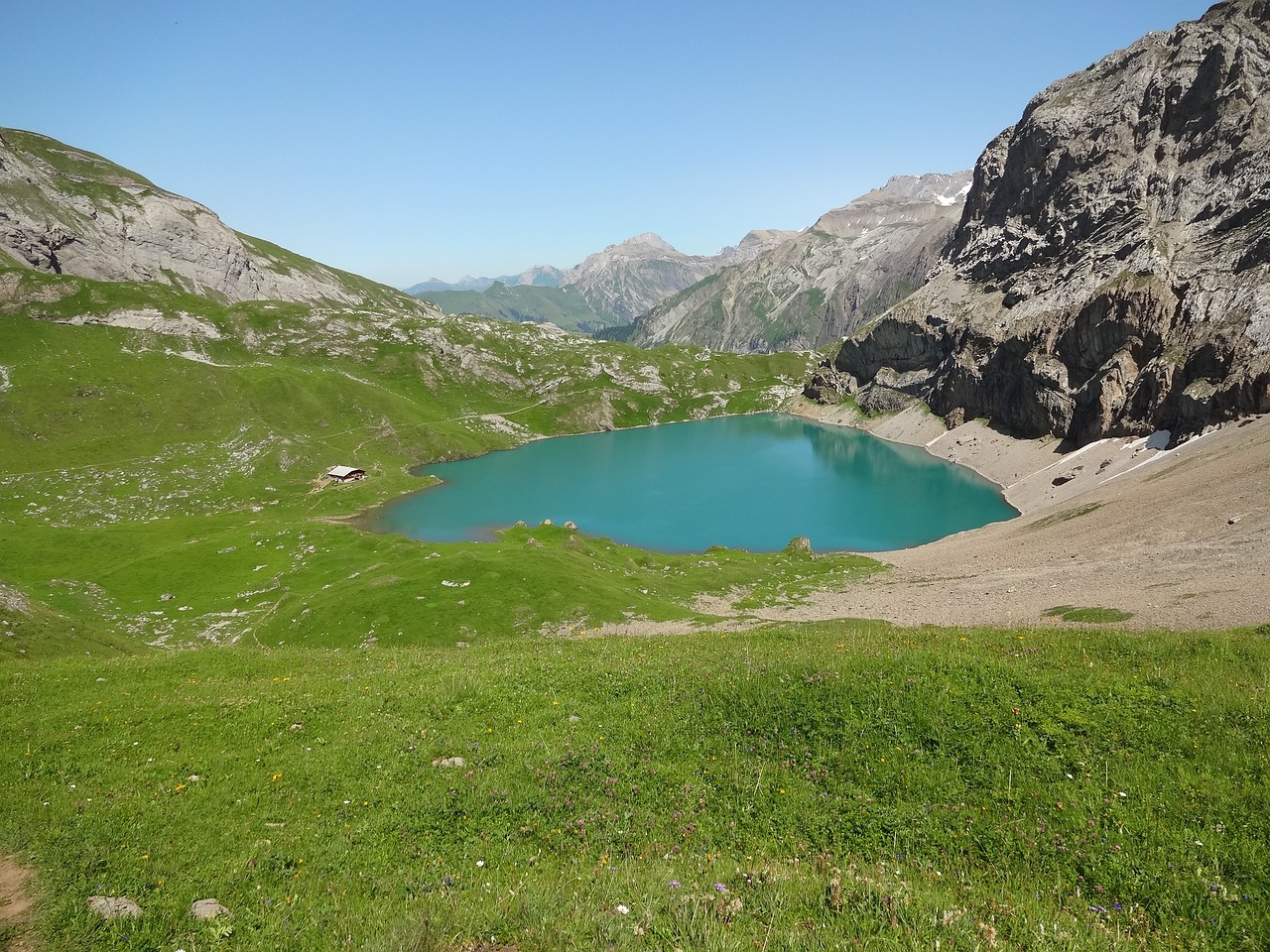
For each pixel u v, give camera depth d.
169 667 31.95
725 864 13.62
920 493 170.75
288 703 24.34
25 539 98.44
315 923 12.23
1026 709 18.91
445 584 70.31
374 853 15.30
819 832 15.45
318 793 18.05
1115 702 18.92
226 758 20.00
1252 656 24.23
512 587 69.38
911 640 31.92
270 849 15.27
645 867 13.86
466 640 61.28
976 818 15.41
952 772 17.12
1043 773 16.64
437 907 12.36
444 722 22.09
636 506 162.38
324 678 29.14
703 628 61.31
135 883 13.66
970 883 13.36
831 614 68.50
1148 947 11.41
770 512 154.88
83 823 15.95
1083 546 84.38
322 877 14.29
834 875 13.01
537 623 63.81
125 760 19.97
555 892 12.34
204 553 94.25
